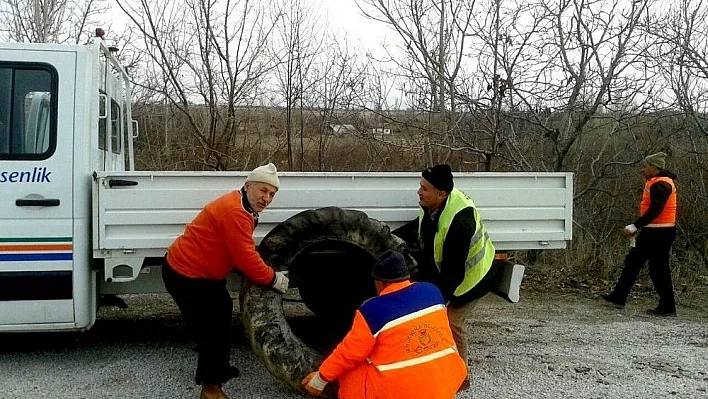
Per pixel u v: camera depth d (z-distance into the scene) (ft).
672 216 22.97
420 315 10.44
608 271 28.22
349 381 10.69
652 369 16.93
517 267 15.90
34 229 15.11
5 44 15.35
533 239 16.76
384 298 10.52
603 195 33.32
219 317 13.53
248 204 13.37
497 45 32.27
